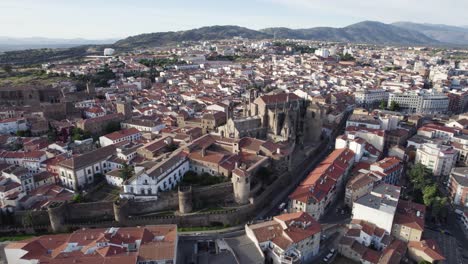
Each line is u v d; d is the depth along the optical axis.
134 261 108.50
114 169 172.62
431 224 162.88
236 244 130.75
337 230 151.12
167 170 156.50
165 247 116.31
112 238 121.12
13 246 119.69
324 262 132.38
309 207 151.88
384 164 187.25
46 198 152.75
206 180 163.62
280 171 182.12
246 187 155.12
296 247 126.56
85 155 171.00
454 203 178.12
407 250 140.00
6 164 174.50
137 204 148.75
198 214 147.50
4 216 142.75
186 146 180.00
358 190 165.62
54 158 177.88
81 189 162.62
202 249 136.50
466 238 154.00
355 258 133.25
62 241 124.88
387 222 142.38
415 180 185.00
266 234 130.12
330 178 171.50
